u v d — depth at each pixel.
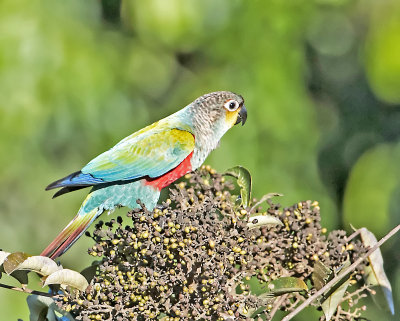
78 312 6.36
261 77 12.59
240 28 12.73
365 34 13.81
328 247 6.52
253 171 12.29
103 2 12.82
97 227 6.27
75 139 12.53
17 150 12.09
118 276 6.05
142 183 8.57
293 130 12.55
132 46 13.06
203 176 7.13
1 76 11.79
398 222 13.20
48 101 12.01
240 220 6.21
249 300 6.13
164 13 11.71
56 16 12.25
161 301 6.00
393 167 13.62
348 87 14.61
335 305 6.36
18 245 13.38
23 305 12.12
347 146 14.34
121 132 12.73
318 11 13.49
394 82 12.76
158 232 6.05
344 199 13.61
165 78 13.31
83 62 12.25
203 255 6.05
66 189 8.29
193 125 8.95
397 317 13.63
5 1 12.08
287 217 6.51
